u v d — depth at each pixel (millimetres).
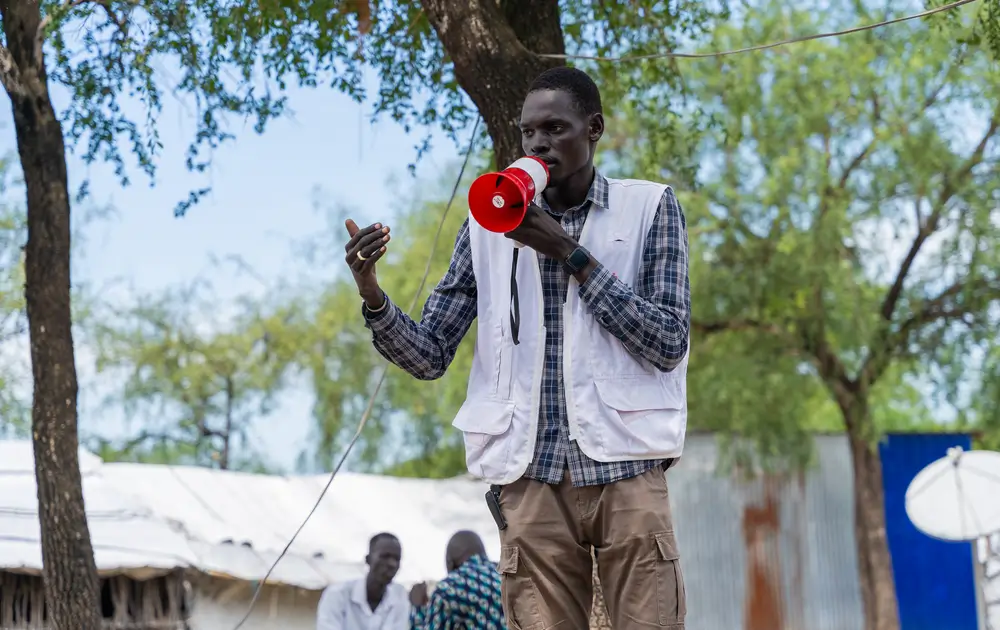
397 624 11602
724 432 24484
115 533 17516
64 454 9125
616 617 3451
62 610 8984
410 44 10055
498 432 3492
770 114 21359
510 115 7352
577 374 3443
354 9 9266
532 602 3531
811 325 22297
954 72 19250
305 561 18703
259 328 32344
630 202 3617
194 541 17938
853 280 21438
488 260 3684
